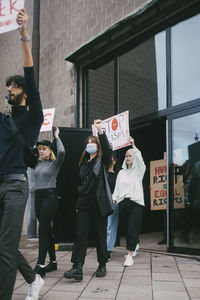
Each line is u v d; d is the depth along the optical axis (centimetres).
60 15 773
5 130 237
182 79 514
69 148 584
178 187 496
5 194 227
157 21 550
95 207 358
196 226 468
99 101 673
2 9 228
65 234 563
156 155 760
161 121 562
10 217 223
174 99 522
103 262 369
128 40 607
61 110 745
